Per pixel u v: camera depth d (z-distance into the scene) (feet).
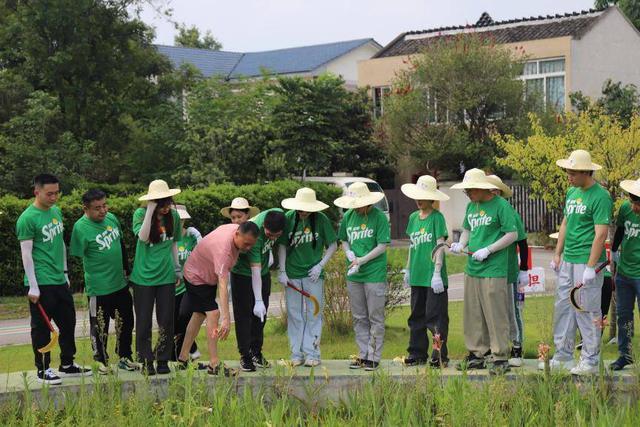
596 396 27.12
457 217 107.24
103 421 26.89
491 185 31.48
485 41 108.27
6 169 92.79
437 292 32.65
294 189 91.35
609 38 117.50
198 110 110.22
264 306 33.88
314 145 106.11
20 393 29.73
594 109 72.49
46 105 95.25
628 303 31.09
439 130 105.60
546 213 103.35
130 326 33.40
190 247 38.47
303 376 31.42
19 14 103.76
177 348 35.40
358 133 114.83
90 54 105.70
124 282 32.99
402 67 120.67
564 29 115.75
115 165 110.32
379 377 28.96
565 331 31.30
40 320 30.76
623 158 56.95
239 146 99.50
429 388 27.25
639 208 30.42
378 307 33.40
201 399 27.71
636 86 120.67
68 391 29.73
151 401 28.09
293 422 26.91
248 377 31.24
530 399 26.81
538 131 63.62
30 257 30.50
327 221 34.63
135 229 32.73
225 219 83.25
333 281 46.34
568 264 30.81
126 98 111.86
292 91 107.04
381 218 33.53
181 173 99.91
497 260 31.53
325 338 45.78
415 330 34.09
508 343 31.45
